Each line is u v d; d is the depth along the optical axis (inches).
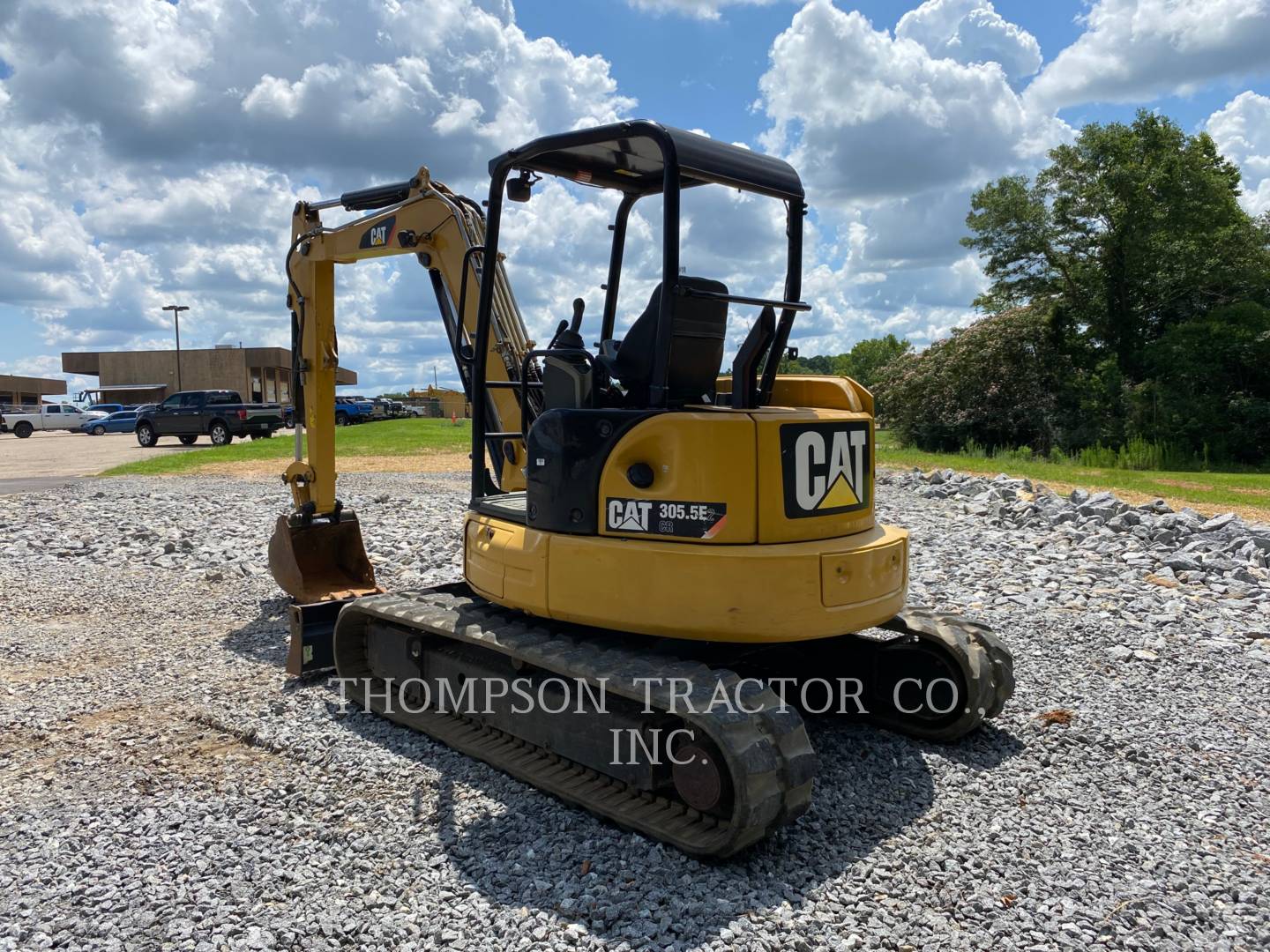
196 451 986.7
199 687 245.4
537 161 207.0
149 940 132.6
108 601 338.3
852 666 226.5
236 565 392.8
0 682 249.8
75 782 187.3
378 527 483.8
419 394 3046.3
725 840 149.2
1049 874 152.9
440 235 252.8
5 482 706.8
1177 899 146.3
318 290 298.2
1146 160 1304.1
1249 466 1127.6
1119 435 1178.6
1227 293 1316.4
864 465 187.5
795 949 131.7
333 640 243.1
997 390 1214.3
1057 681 253.8
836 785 187.2
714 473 163.9
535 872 152.2
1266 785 191.2
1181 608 331.6
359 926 135.3
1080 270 1330.0
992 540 467.8
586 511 175.8
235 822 168.7
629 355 181.8
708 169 174.9
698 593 163.5
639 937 133.6
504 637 189.0
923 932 136.3
